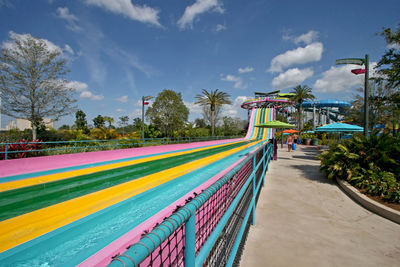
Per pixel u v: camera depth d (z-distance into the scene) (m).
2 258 2.14
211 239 1.53
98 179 5.75
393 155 6.57
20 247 2.35
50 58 18.19
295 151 20.52
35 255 2.19
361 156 7.03
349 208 5.14
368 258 3.14
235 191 3.48
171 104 33.69
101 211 3.41
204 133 40.41
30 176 6.14
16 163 8.61
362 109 23.16
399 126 15.71
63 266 2.01
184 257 1.20
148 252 0.76
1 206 3.67
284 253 3.24
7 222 3.02
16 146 10.83
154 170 7.11
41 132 21.75
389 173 6.06
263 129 45.69
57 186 5.03
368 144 7.14
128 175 6.28
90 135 24.64
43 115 18.48
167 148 17.19
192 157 10.92
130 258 0.67
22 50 17.33
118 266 0.61
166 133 35.03
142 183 5.29
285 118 74.50
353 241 3.62
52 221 3.04
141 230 2.75
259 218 4.52
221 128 52.78
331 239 3.68
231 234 2.70
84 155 11.73
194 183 5.28
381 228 4.11
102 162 9.06
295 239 3.67
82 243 2.43
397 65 10.82
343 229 4.05
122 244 2.41
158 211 3.39
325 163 8.44
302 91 46.19
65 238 2.54
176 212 1.06
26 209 3.53
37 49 17.64
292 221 4.39
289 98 52.97
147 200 3.96
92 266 2.01
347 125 14.44
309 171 9.69
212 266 1.92
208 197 1.42
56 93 18.56
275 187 6.93
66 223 2.96
